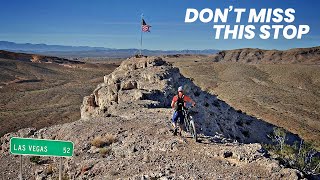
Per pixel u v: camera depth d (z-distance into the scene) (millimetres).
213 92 122000
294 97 123750
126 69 42750
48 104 118938
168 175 11242
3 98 127875
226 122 41688
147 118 20141
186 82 43156
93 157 15141
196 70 180250
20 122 88062
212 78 153125
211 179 10883
